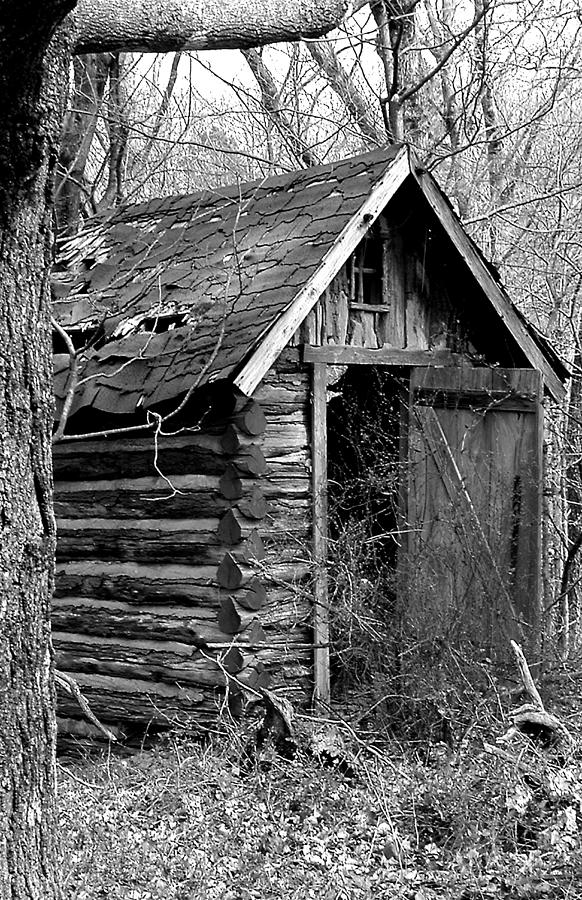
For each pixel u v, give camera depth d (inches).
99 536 374.6
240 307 342.6
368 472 382.6
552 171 615.8
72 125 611.5
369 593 366.6
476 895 214.2
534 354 412.8
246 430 334.0
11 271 132.6
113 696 364.5
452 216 382.6
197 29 137.7
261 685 335.0
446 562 375.2
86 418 370.9
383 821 247.4
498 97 688.4
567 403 524.7
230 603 336.5
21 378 134.3
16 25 111.3
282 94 685.3
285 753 295.0
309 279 334.0
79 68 631.8
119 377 355.9
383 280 382.0
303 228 360.2
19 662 136.5
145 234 427.8
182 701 346.0
